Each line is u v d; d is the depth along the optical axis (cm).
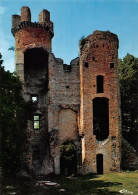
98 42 3691
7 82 2975
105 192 2284
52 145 3472
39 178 3178
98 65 3641
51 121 3544
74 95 3675
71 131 3612
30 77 3862
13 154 2806
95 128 3831
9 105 2944
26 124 3491
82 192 2316
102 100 3794
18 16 3803
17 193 2277
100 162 3562
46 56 3875
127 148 3588
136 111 4388
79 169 3484
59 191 2377
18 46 3688
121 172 3359
